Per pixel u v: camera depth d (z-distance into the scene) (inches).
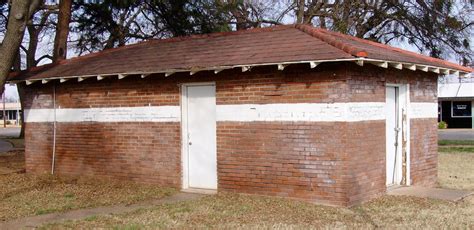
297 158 396.8
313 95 387.9
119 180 503.5
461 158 757.3
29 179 532.1
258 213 360.2
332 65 378.9
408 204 391.5
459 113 1957.4
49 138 557.6
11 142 1305.4
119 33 895.1
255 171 418.0
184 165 468.4
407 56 458.3
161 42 559.2
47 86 557.3
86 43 904.3
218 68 408.8
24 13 448.1
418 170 484.1
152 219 345.7
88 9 857.5
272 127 408.2
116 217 353.1
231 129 429.7
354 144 383.9
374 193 411.5
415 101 480.7
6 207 393.4
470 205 392.5
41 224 337.7
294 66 395.5
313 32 427.8
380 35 1044.5
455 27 960.9
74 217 358.6
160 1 845.8
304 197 394.6
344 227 319.0
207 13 908.0
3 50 449.7
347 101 376.2
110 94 508.1
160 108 476.4
